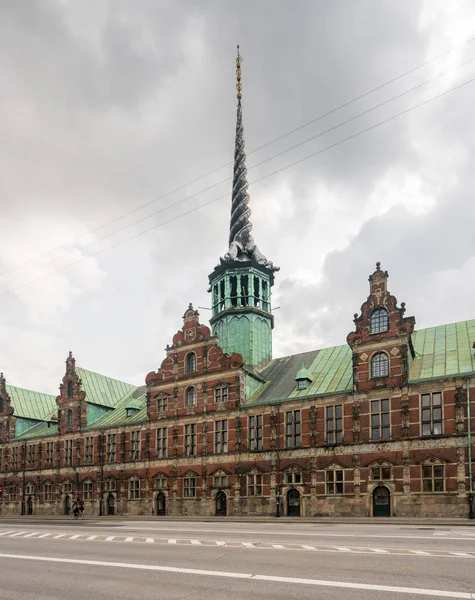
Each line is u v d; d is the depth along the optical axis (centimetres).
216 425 6078
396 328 5109
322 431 5347
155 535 2791
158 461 6450
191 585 1444
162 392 6612
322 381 5738
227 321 6819
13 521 5334
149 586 1450
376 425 5050
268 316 6988
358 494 4991
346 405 5256
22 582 1560
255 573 1577
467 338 5294
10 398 8625
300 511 5297
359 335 5306
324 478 5222
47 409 9169
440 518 4438
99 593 1395
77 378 7700
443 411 4712
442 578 1460
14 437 8438
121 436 6938
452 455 4584
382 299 5269
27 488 7900
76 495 7231
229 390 6053
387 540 2389
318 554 1914
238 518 5144
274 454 5569
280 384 6134
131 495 6650
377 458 4944
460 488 4491
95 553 2092
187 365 6512
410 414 4872
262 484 5594
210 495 5931
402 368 4994
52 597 1372
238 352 6650
